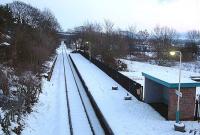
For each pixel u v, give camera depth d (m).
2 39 27.89
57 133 14.77
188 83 15.13
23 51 30.75
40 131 14.91
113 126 14.41
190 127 14.30
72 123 16.38
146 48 96.06
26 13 92.25
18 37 31.38
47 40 54.41
